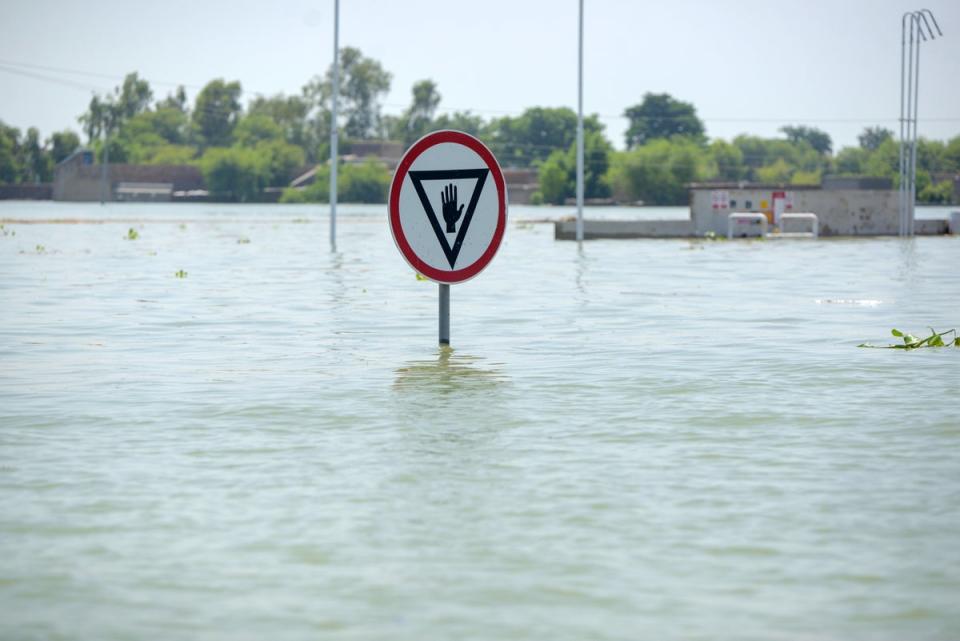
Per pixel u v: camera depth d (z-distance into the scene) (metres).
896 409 11.01
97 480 8.33
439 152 13.74
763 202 60.22
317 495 7.88
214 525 7.18
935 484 8.15
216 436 9.83
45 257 39.47
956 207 197.62
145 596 5.96
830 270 33.09
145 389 12.27
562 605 5.81
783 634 5.43
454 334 17.42
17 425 10.34
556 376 13.13
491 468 8.64
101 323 19.02
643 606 5.79
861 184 144.50
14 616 5.69
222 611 5.75
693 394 11.91
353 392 12.03
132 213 125.75
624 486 8.09
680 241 54.41
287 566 6.41
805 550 6.67
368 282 28.31
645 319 19.58
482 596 5.94
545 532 7.01
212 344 16.25
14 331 17.89
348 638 5.41
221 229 72.06
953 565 6.41
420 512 7.44
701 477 8.35
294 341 16.58
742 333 17.48
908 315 20.19
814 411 10.92
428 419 10.55
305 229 72.81
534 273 31.67
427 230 13.79
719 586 6.08
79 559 6.54
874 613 5.70
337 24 49.25
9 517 7.38
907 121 61.22
